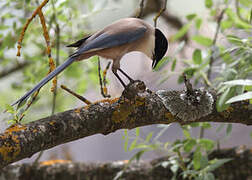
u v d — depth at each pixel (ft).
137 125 19.79
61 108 26.14
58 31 26.63
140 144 24.18
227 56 24.07
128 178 26.66
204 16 30.89
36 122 17.76
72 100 26.48
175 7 43.39
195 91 20.18
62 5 25.94
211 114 20.24
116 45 22.02
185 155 26.58
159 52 24.20
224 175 26.00
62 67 20.18
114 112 18.95
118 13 34.71
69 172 27.17
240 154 26.25
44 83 18.93
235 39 21.58
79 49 21.24
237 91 18.16
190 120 20.10
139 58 54.19
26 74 28.60
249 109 20.42
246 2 27.53
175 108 19.76
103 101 19.40
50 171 27.20
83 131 18.44
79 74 27.40
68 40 27.86
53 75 19.45
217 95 20.39
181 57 37.55
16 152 16.60
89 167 27.35
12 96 27.68
